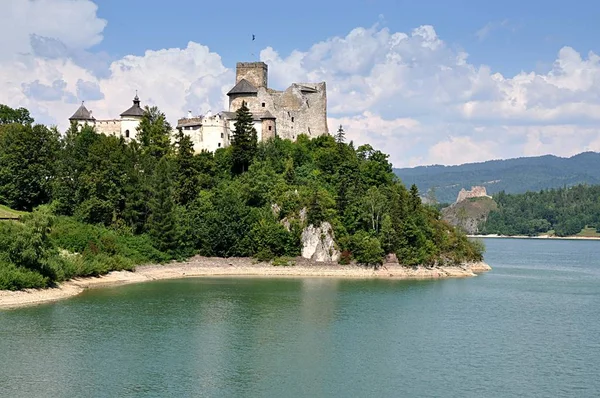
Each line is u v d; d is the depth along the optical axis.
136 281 125.88
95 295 107.06
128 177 145.50
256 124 176.50
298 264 144.88
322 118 193.75
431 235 155.50
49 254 107.31
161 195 142.00
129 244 136.88
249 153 164.12
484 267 167.88
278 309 98.44
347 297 111.44
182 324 86.31
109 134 177.00
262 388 61.56
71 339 76.62
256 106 182.12
